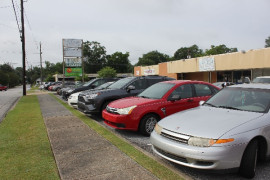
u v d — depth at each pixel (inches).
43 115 394.6
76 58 961.5
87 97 352.8
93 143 223.8
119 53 3688.5
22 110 464.1
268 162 179.0
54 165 171.8
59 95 967.6
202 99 283.0
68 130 278.8
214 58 982.4
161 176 150.6
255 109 177.8
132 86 346.6
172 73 1320.1
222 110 185.9
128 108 250.5
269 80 481.1
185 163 150.1
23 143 226.7
